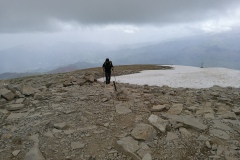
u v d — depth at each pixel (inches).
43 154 289.3
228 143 314.3
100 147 308.3
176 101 517.3
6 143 319.0
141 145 309.3
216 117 413.1
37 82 943.0
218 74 1194.6
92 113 435.8
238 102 544.1
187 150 298.0
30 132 353.4
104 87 717.9
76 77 944.9
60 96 568.7
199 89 737.0
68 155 288.2
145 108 460.4
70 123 389.1
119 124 381.4
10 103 508.1
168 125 363.6
